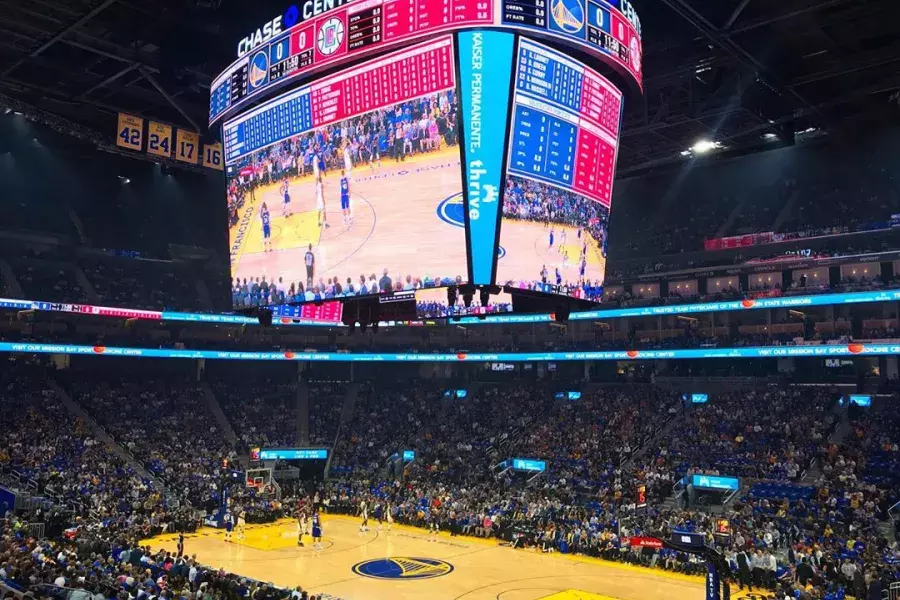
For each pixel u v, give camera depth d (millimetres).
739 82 36094
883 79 37344
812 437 40875
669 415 48094
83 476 41156
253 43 22156
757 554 28703
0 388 49719
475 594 27141
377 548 35969
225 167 23281
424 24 18609
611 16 19750
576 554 34500
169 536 38656
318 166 20672
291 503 46000
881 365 46875
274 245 21625
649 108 40219
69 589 17469
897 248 46406
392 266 19188
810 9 29219
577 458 45969
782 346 43125
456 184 18344
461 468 48812
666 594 27156
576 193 19703
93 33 33062
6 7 30000
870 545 27688
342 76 20203
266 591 21891
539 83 18625
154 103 40219
